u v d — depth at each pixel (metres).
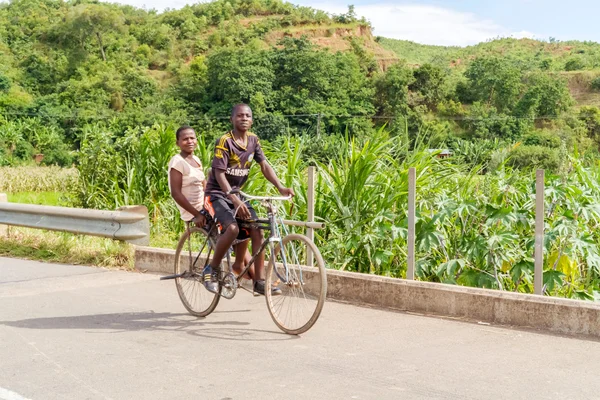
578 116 115.62
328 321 5.90
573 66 171.88
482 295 5.87
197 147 11.20
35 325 5.80
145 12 190.50
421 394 4.04
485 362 4.69
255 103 107.31
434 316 6.07
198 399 3.98
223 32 174.50
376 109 118.56
